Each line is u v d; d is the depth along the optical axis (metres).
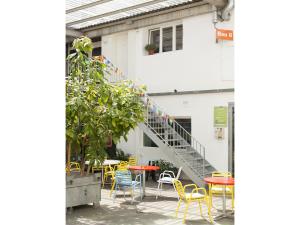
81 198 8.34
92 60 8.03
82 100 7.70
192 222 7.34
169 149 11.45
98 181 8.74
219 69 12.16
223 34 11.26
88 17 13.91
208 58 12.45
